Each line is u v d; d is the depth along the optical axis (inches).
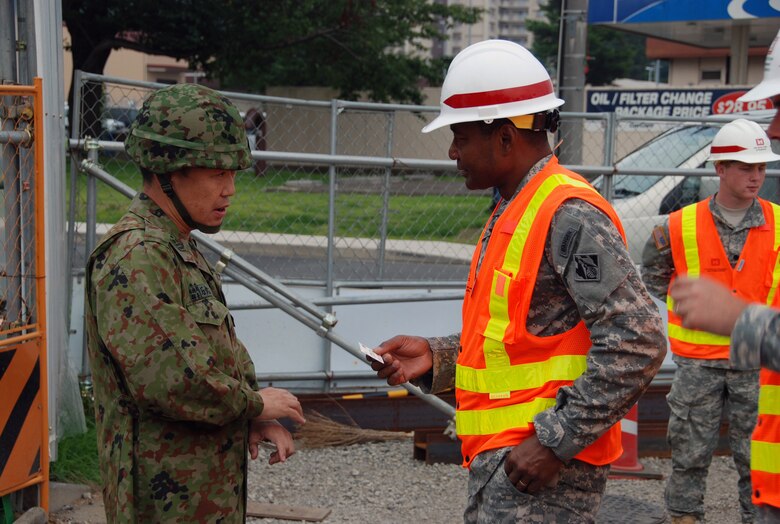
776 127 97.7
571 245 103.5
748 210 187.2
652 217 306.5
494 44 113.0
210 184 103.5
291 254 289.6
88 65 877.8
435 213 292.2
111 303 98.0
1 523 168.1
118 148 214.2
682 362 186.9
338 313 239.5
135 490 101.7
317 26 921.5
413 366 126.8
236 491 107.2
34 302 171.3
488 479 110.2
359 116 331.9
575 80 415.2
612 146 251.9
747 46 658.2
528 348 108.0
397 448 235.9
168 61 1920.5
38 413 168.7
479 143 112.0
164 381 97.0
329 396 230.8
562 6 413.4
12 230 171.0
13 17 175.2
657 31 700.7
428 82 1097.4
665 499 191.5
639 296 102.2
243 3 856.9
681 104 572.7
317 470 219.1
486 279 111.1
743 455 183.0
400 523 191.2
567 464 106.7
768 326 78.6
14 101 168.4
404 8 991.0
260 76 1095.6
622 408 101.6
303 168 293.7
